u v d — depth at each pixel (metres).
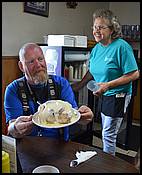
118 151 2.90
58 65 2.50
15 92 1.48
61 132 1.49
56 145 1.22
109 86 1.96
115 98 2.06
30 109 1.46
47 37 2.86
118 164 1.04
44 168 0.90
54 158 1.08
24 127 1.17
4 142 0.93
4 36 2.49
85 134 2.92
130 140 3.23
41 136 1.38
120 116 2.12
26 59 1.48
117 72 2.02
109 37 1.98
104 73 2.05
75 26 3.60
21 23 2.69
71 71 2.78
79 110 1.31
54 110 1.22
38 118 1.19
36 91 1.51
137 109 3.93
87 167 1.01
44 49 2.59
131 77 1.97
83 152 1.14
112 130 2.17
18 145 1.21
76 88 2.58
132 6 4.18
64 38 2.54
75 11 3.55
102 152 1.15
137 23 4.17
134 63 1.98
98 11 2.00
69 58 2.71
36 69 1.48
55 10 3.16
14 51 2.64
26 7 2.71
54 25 3.18
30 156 1.10
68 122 1.19
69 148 1.19
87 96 2.82
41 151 1.15
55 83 1.60
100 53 2.10
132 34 3.98
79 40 2.70
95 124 3.23
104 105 2.16
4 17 2.47
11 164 0.91
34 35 2.88
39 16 2.91
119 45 1.94
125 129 3.01
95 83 2.18
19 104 1.45
